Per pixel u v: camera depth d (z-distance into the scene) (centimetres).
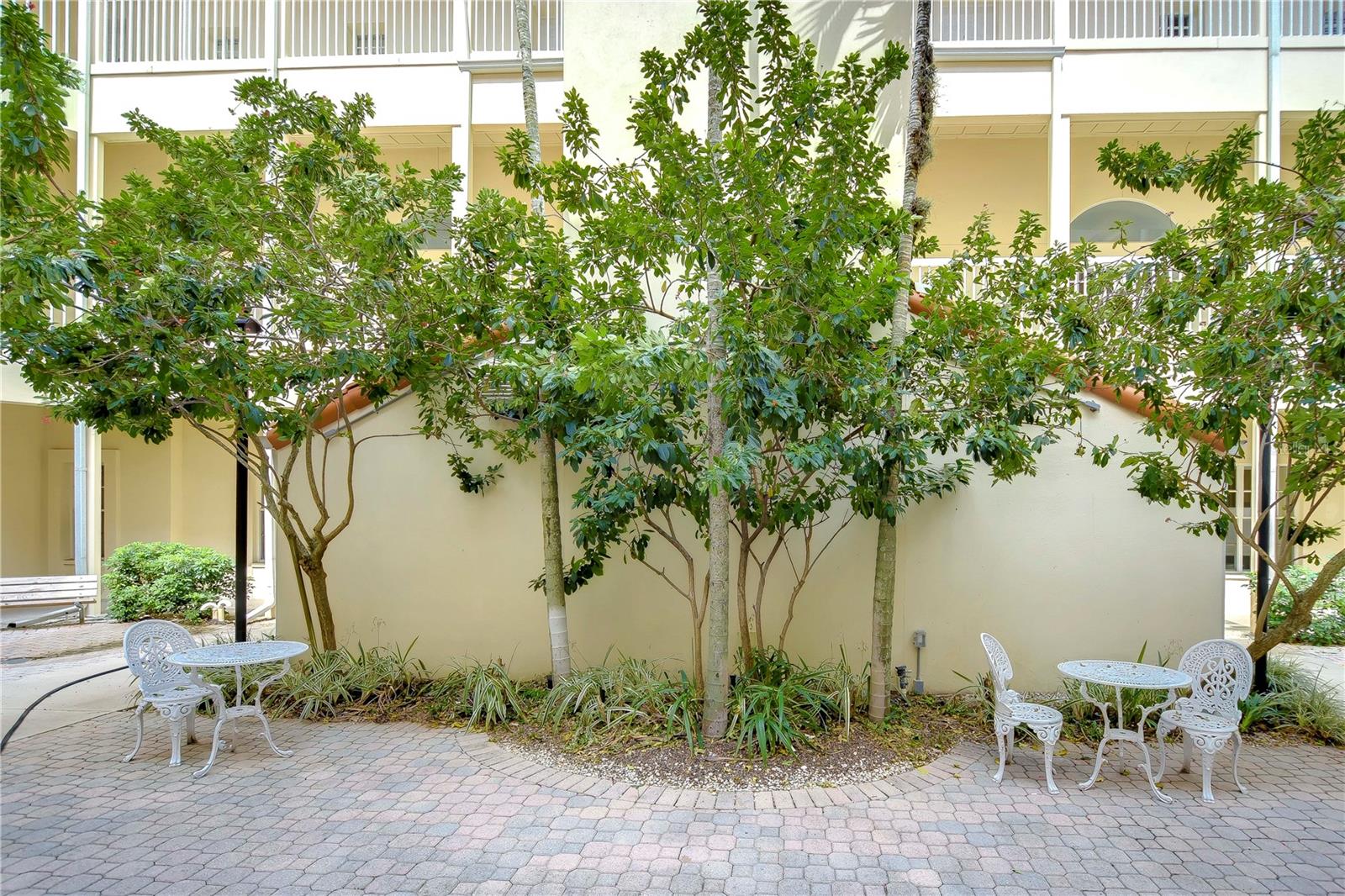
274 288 531
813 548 625
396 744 504
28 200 439
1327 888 321
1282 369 430
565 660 566
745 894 316
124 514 1216
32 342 458
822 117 441
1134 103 941
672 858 346
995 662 453
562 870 335
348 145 584
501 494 646
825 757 461
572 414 521
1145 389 489
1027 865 340
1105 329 516
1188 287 480
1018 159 1078
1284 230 466
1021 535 607
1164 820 388
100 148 1035
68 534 1224
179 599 998
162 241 494
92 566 1038
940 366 529
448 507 651
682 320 495
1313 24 963
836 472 589
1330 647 793
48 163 498
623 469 602
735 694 508
